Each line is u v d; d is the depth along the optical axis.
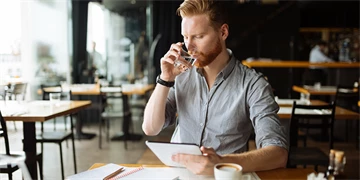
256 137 1.34
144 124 1.48
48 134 3.48
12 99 3.71
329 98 6.25
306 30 10.05
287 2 9.05
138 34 9.27
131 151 4.56
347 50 9.71
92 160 4.12
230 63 1.45
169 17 9.23
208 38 1.33
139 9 9.20
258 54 9.22
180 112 1.51
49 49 6.57
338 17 9.88
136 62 9.28
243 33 9.23
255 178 1.19
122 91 4.95
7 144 2.58
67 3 6.71
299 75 7.10
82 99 6.42
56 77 6.67
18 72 5.60
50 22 6.54
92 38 7.46
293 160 2.79
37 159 2.73
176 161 1.15
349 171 3.69
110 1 8.77
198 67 1.44
